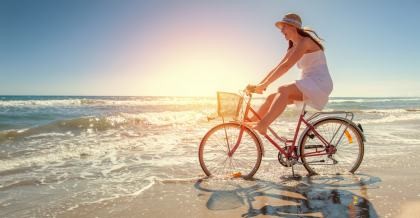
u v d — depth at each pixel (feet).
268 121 12.63
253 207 10.15
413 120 45.85
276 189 12.00
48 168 15.83
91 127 32.81
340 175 13.97
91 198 11.29
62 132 29.30
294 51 12.41
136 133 29.66
